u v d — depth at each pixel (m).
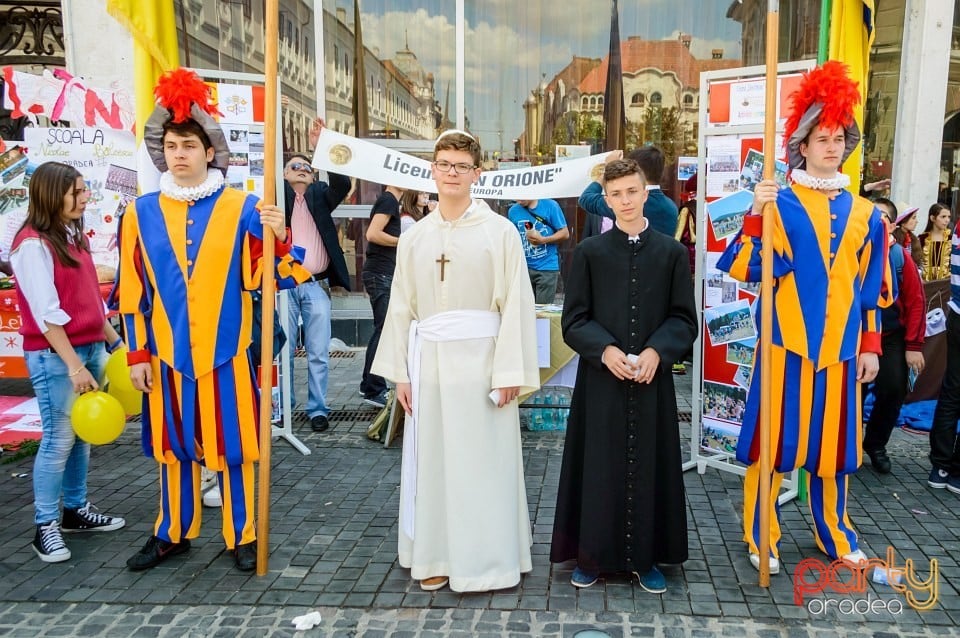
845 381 3.00
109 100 5.60
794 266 2.99
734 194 3.96
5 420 5.23
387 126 7.15
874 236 2.99
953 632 2.68
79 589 3.01
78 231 3.38
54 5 7.29
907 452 4.64
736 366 4.09
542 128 7.13
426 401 2.94
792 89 3.72
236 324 3.04
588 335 2.86
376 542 3.42
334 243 5.02
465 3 6.99
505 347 2.87
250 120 4.32
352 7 6.98
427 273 2.92
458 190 2.82
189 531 3.19
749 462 3.17
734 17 6.84
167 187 2.96
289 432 4.73
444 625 2.74
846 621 2.75
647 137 7.06
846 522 3.19
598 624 2.73
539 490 4.04
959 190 6.66
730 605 2.86
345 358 7.14
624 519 2.94
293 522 3.64
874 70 6.45
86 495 3.79
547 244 6.08
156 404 3.05
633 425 2.89
